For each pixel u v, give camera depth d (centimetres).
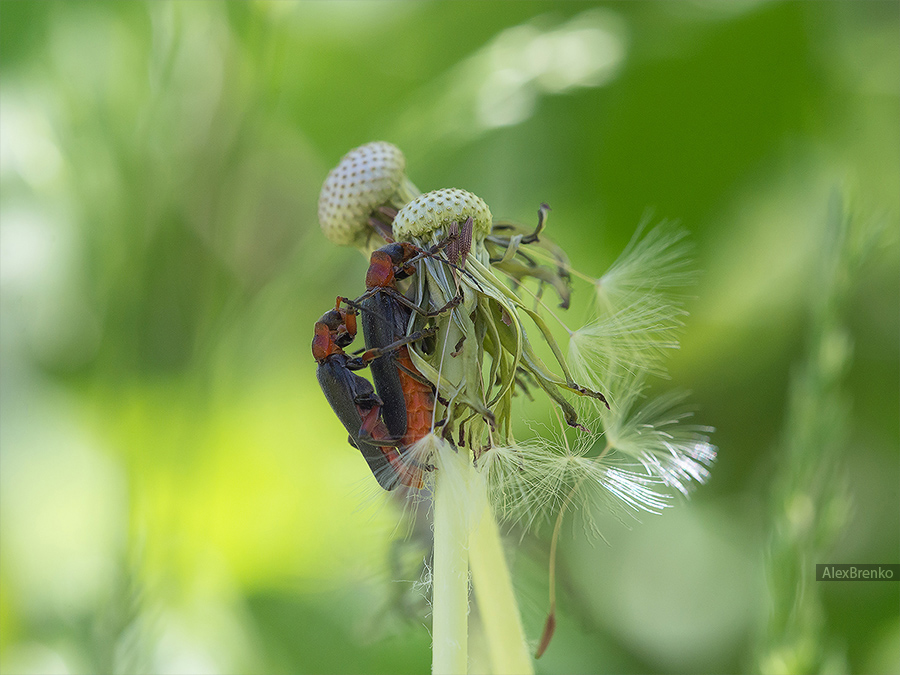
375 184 17
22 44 23
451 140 26
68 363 24
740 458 29
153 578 21
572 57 26
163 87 22
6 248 23
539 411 20
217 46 23
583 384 17
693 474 17
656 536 28
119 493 21
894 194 29
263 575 25
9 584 23
